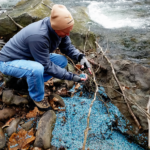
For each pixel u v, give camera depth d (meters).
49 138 1.87
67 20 1.66
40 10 3.64
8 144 1.84
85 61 2.27
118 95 2.32
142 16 5.13
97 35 4.11
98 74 2.70
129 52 3.43
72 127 2.05
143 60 3.16
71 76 2.05
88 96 2.48
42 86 1.97
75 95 2.49
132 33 4.12
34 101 2.12
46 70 1.96
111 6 6.29
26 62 1.89
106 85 2.52
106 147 1.90
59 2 6.65
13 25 3.49
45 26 1.76
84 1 6.93
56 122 2.08
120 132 2.05
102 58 2.89
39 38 1.71
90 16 5.35
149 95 2.23
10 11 4.01
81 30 3.50
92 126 2.06
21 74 1.92
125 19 4.96
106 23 4.76
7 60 1.96
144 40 3.80
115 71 2.56
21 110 2.20
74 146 1.88
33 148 1.78
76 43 3.44
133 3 6.46
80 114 2.19
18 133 1.91
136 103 2.16
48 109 2.13
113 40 3.87
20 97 2.26
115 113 2.18
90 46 3.44
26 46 1.84
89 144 1.91
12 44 1.93
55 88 2.51
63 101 2.32
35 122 2.05
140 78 2.40
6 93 2.26
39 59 1.86
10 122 2.04
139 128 1.95
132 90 2.32
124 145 1.93
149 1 6.56
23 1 4.61
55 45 1.98
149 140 1.83
